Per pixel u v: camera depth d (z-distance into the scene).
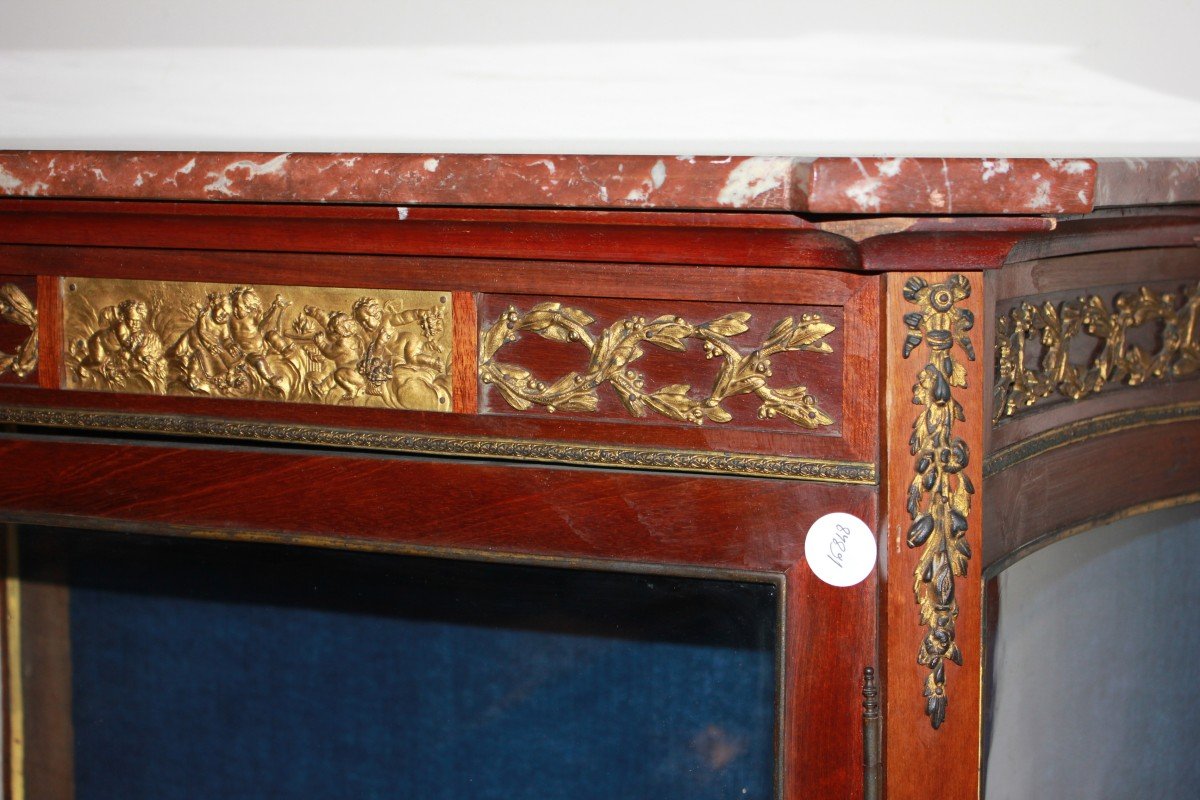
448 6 1.43
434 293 0.99
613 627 0.99
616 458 0.96
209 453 1.05
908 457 0.90
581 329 0.96
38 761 1.17
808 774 0.95
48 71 1.51
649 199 0.87
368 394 1.01
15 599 1.16
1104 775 1.20
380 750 1.07
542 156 0.89
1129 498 1.18
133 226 1.02
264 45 1.46
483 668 1.03
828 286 0.90
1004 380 0.99
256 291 1.02
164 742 1.13
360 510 1.02
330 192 0.93
